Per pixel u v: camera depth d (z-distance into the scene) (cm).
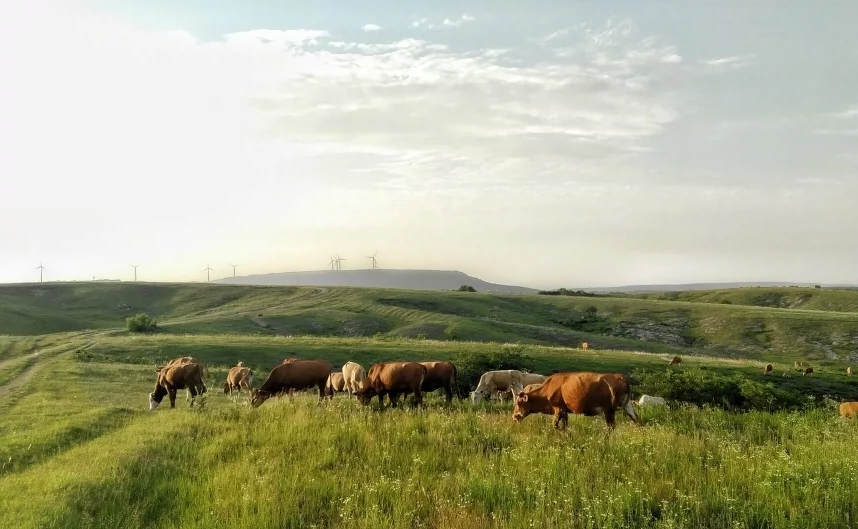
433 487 932
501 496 869
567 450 1080
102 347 5041
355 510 849
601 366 4822
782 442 1217
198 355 4853
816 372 5644
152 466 1155
